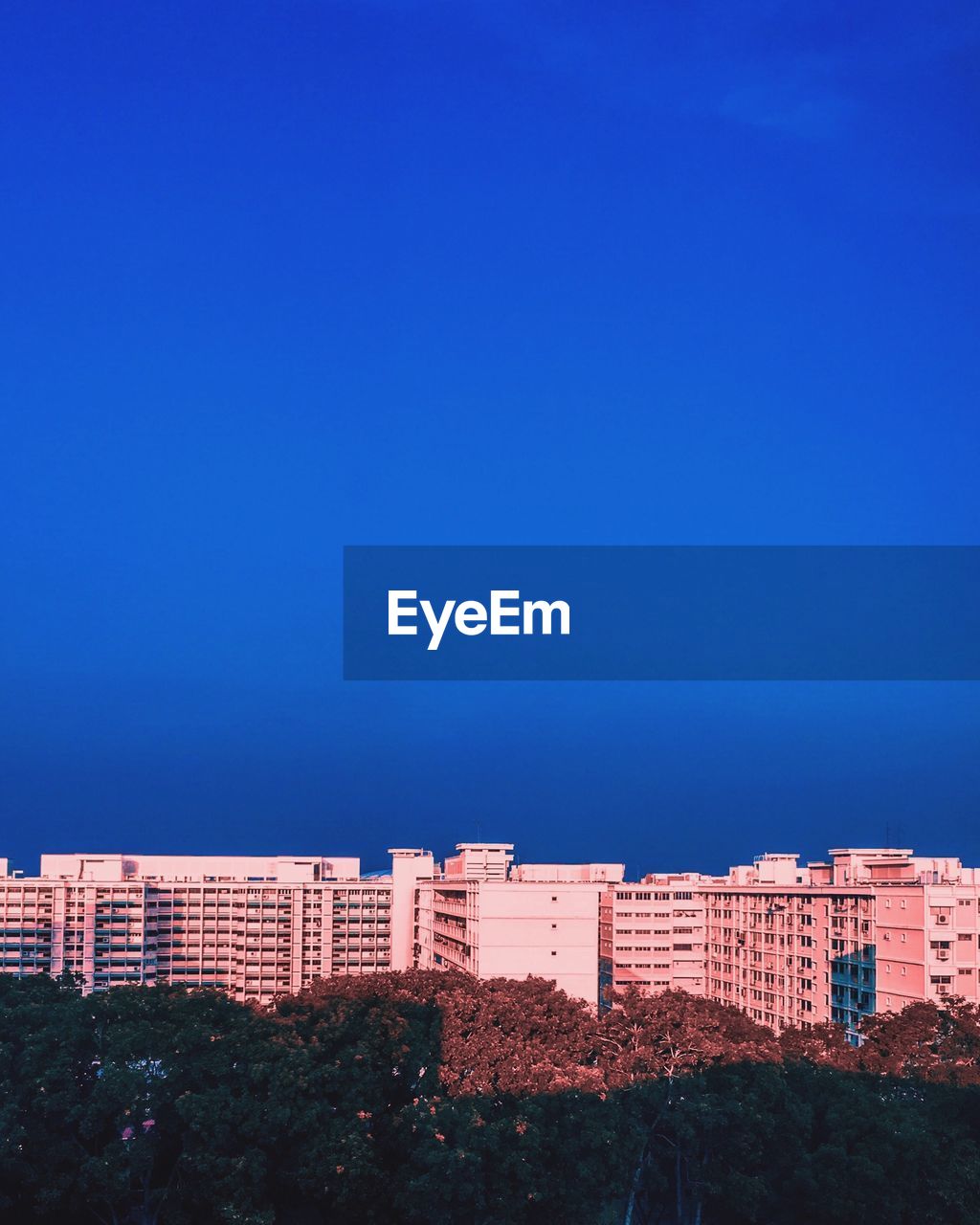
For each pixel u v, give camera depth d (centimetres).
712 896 19312
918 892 14900
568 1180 8969
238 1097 9312
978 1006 12175
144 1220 9362
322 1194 9250
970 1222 9362
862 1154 9394
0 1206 9181
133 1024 9662
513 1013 10944
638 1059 10312
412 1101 9850
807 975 16925
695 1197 10044
